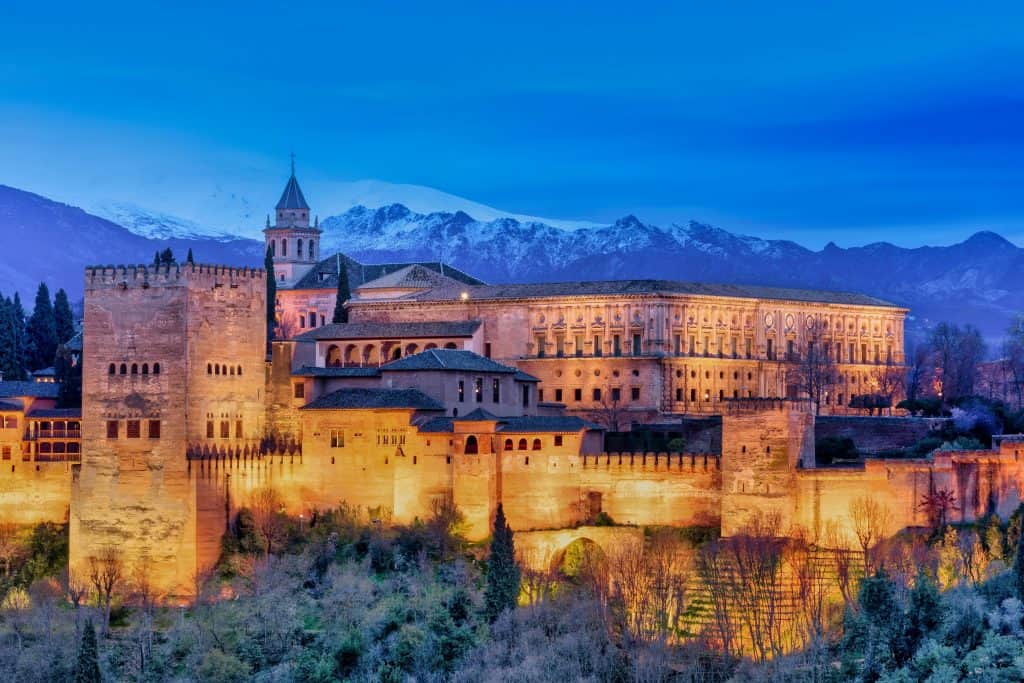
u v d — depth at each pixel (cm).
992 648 18812
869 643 19900
